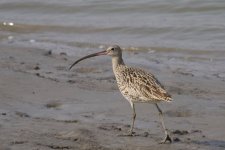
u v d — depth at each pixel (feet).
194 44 74.84
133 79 41.63
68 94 50.78
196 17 85.81
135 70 42.73
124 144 39.19
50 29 84.17
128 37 79.56
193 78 58.03
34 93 50.49
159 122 44.68
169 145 39.45
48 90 51.44
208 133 42.11
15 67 59.62
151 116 46.03
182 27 79.92
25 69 59.16
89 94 50.88
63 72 58.95
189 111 47.09
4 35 80.94
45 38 79.25
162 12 88.58
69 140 39.19
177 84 55.42
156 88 40.22
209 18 84.94
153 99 40.24
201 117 45.68
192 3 88.99
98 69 60.64
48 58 64.85
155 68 63.26
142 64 65.05
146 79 41.16
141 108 47.60
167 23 82.64
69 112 46.47
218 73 61.57
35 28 84.69
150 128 43.27
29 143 37.88
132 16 87.76
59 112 46.37
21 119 43.50
